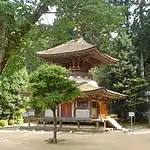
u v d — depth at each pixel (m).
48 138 19.70
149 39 37.47
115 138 20.00
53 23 10.10
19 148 14.88
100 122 27.39
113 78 36.25
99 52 27.23
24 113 33.38
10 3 7.16
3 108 32.88
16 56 9.63
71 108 27.62
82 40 28.42
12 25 7.48
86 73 29.66
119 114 37.56
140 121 37.50
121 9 9.66
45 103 16.59
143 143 17.27
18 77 32.62
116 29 10.17
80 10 9.04
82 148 14.94
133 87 34.09
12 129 27.83
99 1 9.25
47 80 16.48
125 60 35.91
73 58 28.56
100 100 29.12
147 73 39.12
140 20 38.78
